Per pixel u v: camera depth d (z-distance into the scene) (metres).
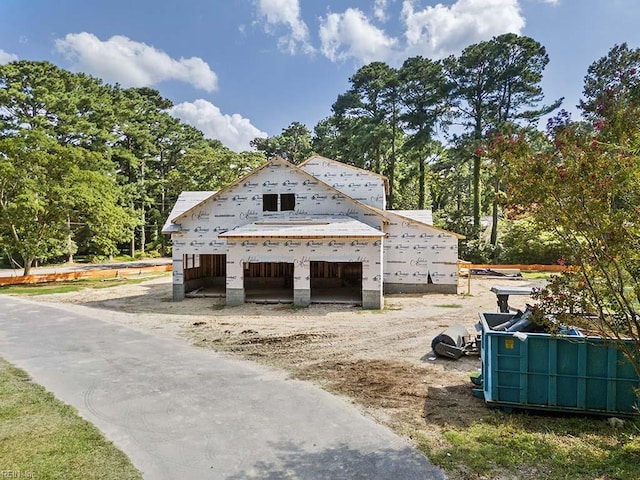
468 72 39.66
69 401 7.80
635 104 5.17
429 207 54.41
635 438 5.96
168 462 5.61
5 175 25.81
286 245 18.42
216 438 6.30
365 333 13.39
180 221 20.98
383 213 23.11
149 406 7.56
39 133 28.17
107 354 11.05
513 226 38.19
